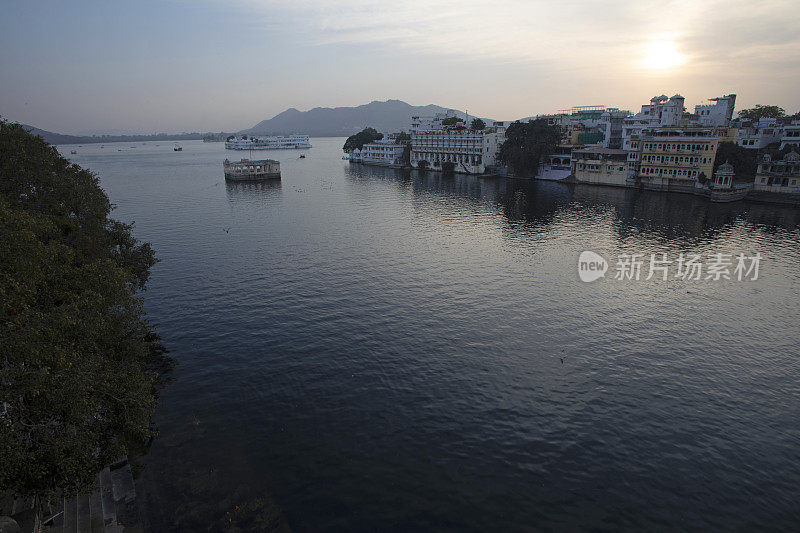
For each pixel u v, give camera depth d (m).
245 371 39.69
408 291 57.47
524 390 36.72
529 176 169.75
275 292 57.38
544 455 29.80
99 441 24.03
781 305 52.66
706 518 25.28
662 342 44.38
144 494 26.80
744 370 39.66
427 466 28.86
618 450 30.27
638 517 25.27
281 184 166.12
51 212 38.88
